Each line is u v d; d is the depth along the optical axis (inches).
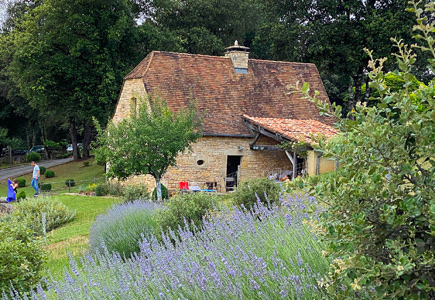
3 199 1076.5
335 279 123.3
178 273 227.0
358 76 1466.5
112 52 1421.0
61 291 255.0
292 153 1000.9
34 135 2674.7
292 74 1189.7
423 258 114.5
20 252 318.7
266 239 252.8
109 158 758.5
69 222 802.2
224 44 1824.6
